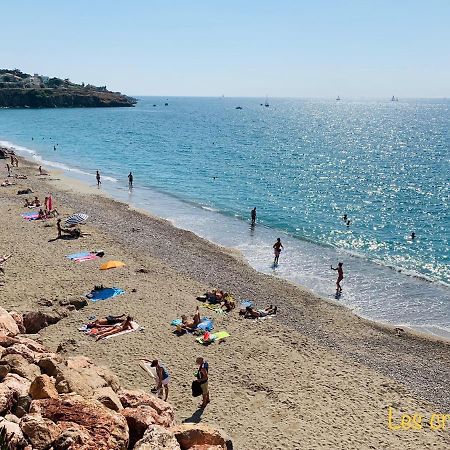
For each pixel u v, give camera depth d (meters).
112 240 36.72
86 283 28.20
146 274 30.22
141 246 36.00
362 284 31.69
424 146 125.75
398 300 29.34
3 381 12.78
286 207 53.06
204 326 23.34
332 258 36.62
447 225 47.59
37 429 10.20
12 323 19.12
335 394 18.83
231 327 23.95
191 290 28.23
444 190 65.94
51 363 13.91
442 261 36.94
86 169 73.88
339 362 21.38
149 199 54.47
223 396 18.19
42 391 12.05
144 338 22.22
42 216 41.53
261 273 32.44
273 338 23.08
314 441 16.00
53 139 116.06
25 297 25.64
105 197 53.06
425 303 29.00
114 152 95.94
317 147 118.06
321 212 51.41
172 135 136.50
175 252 35.19
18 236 36.53
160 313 24.88
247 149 108.06
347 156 102.25
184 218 46.50
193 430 12.22
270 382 19.33
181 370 19.80
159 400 14.22
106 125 165.00
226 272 31.89
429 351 23.09
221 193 59.38
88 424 10.84
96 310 24.86
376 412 17.89
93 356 20.41
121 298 26.41
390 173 80.81
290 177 73.12
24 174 64.44
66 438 10.09
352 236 42.84
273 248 38.44
